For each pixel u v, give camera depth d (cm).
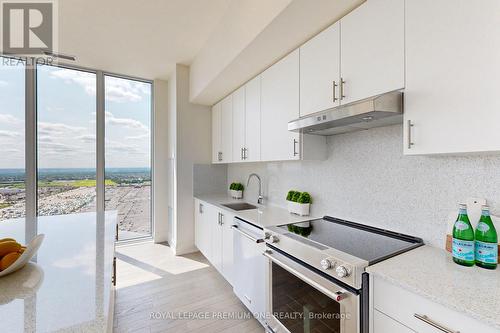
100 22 235
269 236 168
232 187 337
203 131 362
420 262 111
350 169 180
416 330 89
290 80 186
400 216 148
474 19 89
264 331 186
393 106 112
